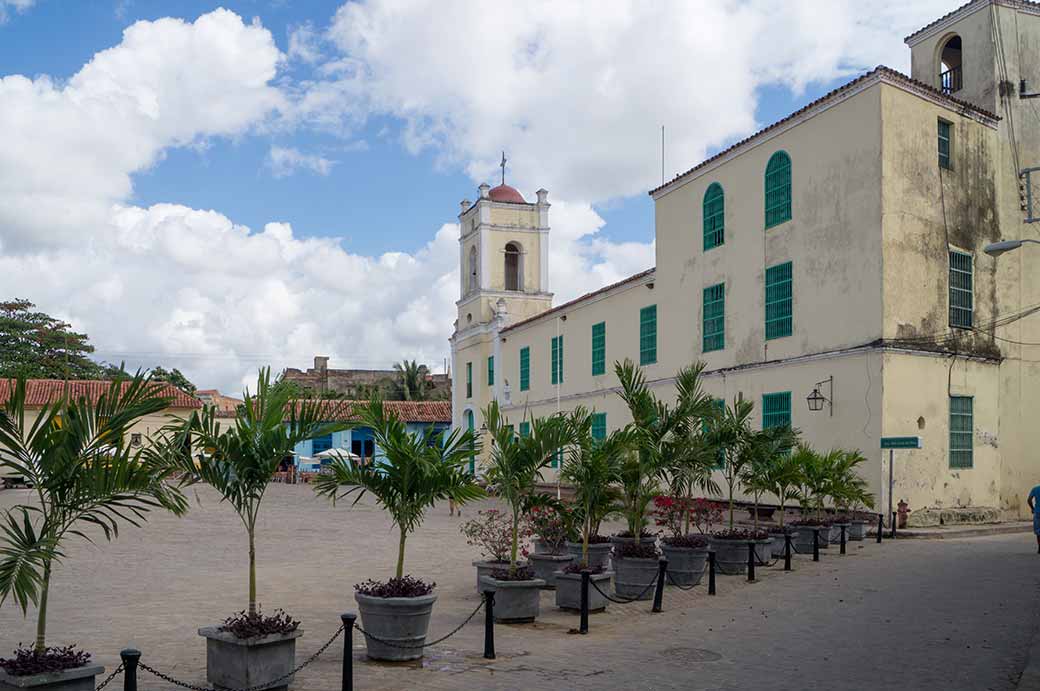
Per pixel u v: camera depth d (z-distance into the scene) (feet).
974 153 82.12
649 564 42.22
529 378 141.49
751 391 86.94
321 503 116.26
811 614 37.96
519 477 38.06
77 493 21.90
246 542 67.10
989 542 64.64
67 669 20.59
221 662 24.67
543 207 158.92
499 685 26.81
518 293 157.07
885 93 74.54
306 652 31.01
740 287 89.71
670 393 100.58
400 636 29.58
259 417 26.89
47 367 185.26
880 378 72.13
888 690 26.35
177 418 26.45
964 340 78.95
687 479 45.98
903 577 47.06
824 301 78.74
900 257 74.49
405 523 31.17
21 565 20.24
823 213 79.25
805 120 81.71
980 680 27.32
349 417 29.73
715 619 37.50
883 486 71.36
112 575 49.11
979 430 79.56
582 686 26.78
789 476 55.16
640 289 108.88
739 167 90.63
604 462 39.91
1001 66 85.05
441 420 193.88
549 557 45.09
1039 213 86.33
